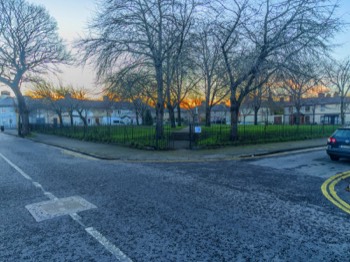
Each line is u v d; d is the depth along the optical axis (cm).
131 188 625
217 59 1781
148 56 1528
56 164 997
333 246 336
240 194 571
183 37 1451
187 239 356
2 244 344
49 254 318
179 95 2928
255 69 1381
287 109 5825
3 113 6406
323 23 1331
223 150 1329
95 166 948
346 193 577
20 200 533
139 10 1429
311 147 1498
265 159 1088
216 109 7200
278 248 331
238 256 312
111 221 420
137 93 1766
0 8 2764
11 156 1237
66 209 477
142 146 1412
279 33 1353
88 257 311
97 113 5825
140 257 311
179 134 1689
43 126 3469
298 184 661
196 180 710
